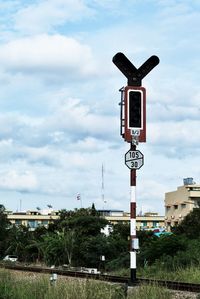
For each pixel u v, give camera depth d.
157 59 16.47
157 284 13.56
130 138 16.08
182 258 29.58
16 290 13.91
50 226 91.50
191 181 121.38
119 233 82.44
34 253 74.56
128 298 12.61
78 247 64.50
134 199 16.12
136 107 16.20
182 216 118.38
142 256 38.16
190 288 16.30
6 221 88.62
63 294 12.71
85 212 91.81
